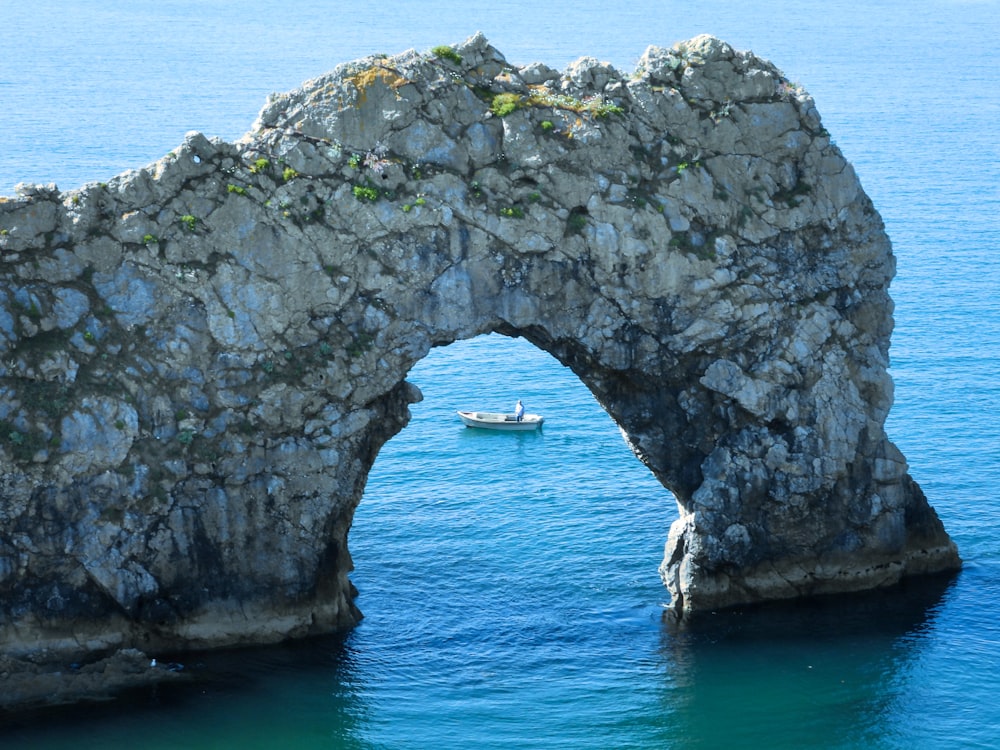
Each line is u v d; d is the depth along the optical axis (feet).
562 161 423.23
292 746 385.09
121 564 403.75
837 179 443.73
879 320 454.40
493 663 429.38
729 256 433.89
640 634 446.60
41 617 400.06
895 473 455.63
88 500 399.24
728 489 444.55
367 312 416.46
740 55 437.99
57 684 397.39
